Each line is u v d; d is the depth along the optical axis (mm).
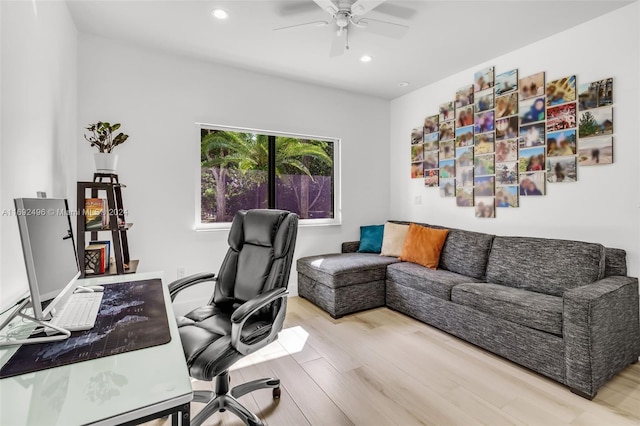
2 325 1039
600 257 2273
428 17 2438
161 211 3045
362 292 3262
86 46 2697
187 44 2859
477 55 3109
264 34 2674
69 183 2412
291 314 3205
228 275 1969
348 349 2457
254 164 3662
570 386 1891
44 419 653
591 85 2510
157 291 1559
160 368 855
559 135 2711
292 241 1805
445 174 3758
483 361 2271
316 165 4086
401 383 2000
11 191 1372
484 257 2979
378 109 4453
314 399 1847
